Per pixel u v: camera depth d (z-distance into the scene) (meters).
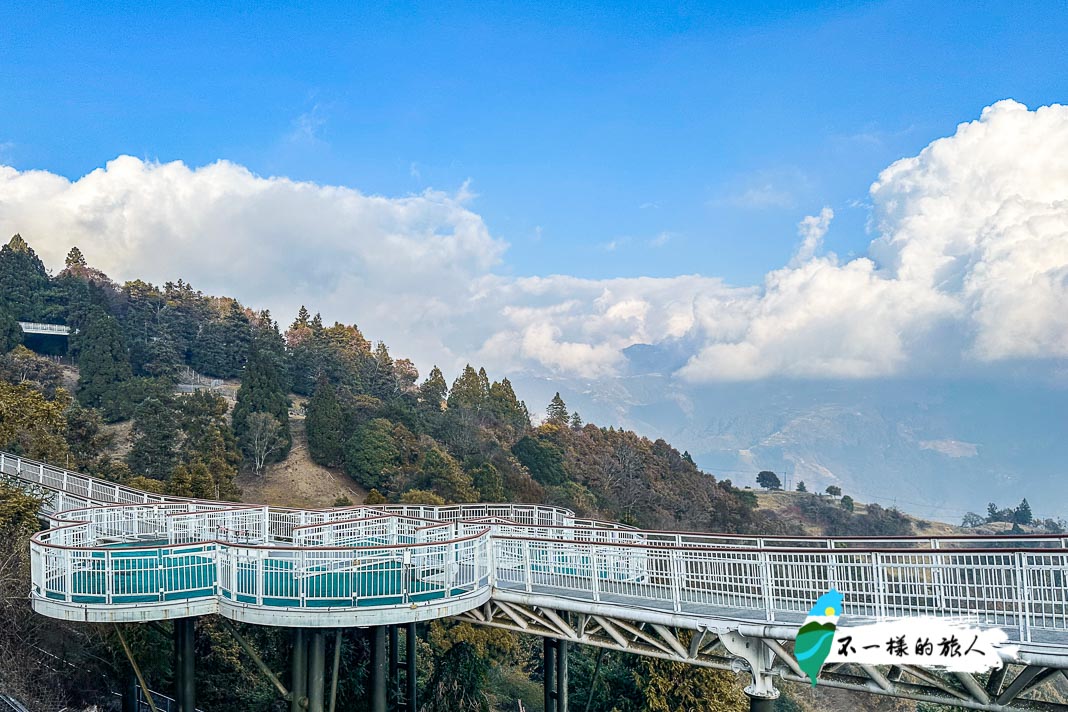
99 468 58.66
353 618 16.52
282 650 27.03
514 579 19.52
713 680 26.98
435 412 113.94
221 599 17.55
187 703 18.73
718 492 136.38
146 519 25.80
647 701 26.86
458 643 31.48
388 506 29.80
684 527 112.19
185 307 145.25
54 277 136.00
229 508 26.45
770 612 15.03
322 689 17.92
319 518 27.53
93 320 114.06
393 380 139.00
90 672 26.14
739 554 17.78
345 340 148.62
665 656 16.81
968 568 13.77
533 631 18.64
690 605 16.45
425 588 17.55
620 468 116.81
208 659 28.03
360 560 17.59
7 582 23.41
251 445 91.19
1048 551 13.20
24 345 115.56
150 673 26.41
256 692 28.41
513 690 44.00
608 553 17.91
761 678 15.15
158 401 88.56
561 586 18.75
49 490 32.12
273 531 27.31
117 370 101.12
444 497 80.38
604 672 29.42
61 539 20.19
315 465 93.50
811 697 54.50
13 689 21.58
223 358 135.75
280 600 17.14
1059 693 39.28
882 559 14.53
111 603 17.09
